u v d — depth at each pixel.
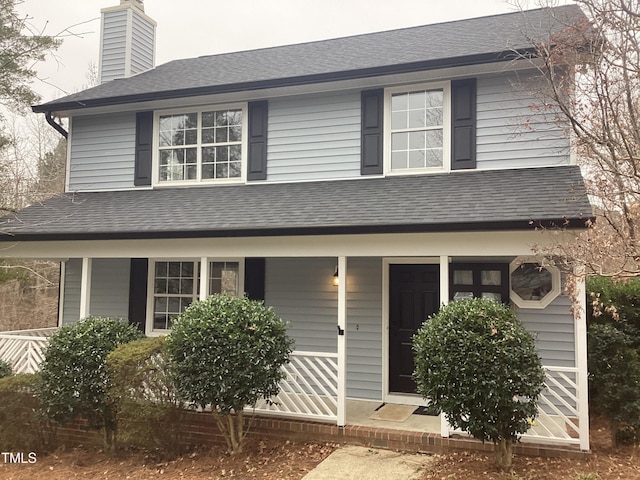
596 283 8.16
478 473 5.39
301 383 8.82
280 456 6.28
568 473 5.33
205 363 6.07
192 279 9.77
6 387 6.95
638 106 6.43
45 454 7.09
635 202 5.98
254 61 11.60
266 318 6.45
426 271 8.36
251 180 9.57
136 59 12.61
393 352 8.44
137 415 6.23
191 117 10.23
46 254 8.78
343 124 9.08
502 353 5.28
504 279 7.89
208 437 7.03
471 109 8.28
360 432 6.55
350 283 8.70
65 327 7.23
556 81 7.37
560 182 7.16
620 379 6.06
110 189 10.63
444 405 5.41
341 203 7.76
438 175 8.37
